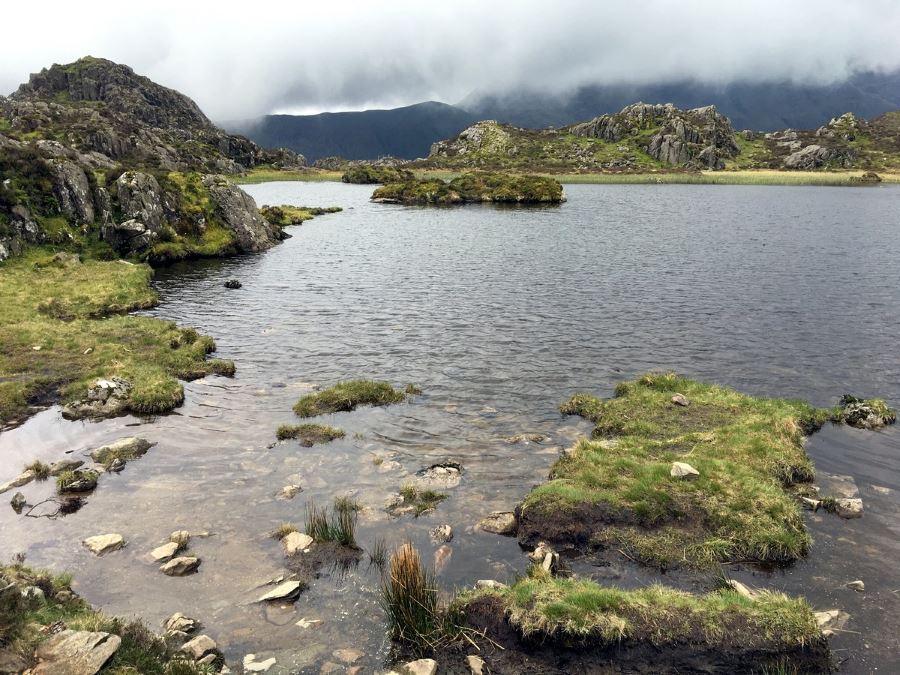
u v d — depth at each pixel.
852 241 67.75
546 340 33.31
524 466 19.16
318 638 11.32
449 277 51.38
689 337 33.41
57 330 32.72
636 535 14.86
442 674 10.48
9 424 22.42
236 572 13.54
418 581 11.55
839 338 32.72
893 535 14.94
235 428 22.34
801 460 18.56
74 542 14.73
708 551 14.18
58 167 56.00
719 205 116.69
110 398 24.12
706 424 21.73
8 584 9.63
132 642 9.84
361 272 54.44
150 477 18.38
